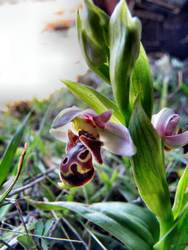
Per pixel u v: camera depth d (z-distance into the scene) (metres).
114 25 0.07
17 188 0.08
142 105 0.07
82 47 0.07
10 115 0.15
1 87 0.16
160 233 0.07
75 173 0.07
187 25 0.19
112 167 0.11
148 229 0.07
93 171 0.07
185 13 0.19
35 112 0.14
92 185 0.10
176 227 0.07
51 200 0.09
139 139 0.07
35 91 0.16
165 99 0.13
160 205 0.07
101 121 0.07
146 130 0.07
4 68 0.17
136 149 0.07
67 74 0.17
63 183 0.07
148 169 0.07
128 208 0.07
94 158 0.07
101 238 0.08
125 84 0.07
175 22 0.19
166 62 0.17
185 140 0.07
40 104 0.14
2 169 0.07
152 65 0.18
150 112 0.07
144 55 0.07
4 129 0.14
